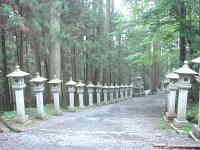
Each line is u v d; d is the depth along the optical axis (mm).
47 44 10156
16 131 4578
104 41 15750
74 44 11484
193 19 7953
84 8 12336
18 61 8438
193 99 8383
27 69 10883
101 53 15086
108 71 18188
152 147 3408
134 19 10125
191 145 3500
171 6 7758
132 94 22469
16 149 3203
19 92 5410
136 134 4531
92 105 12938
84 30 12617
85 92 14656
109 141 3801
